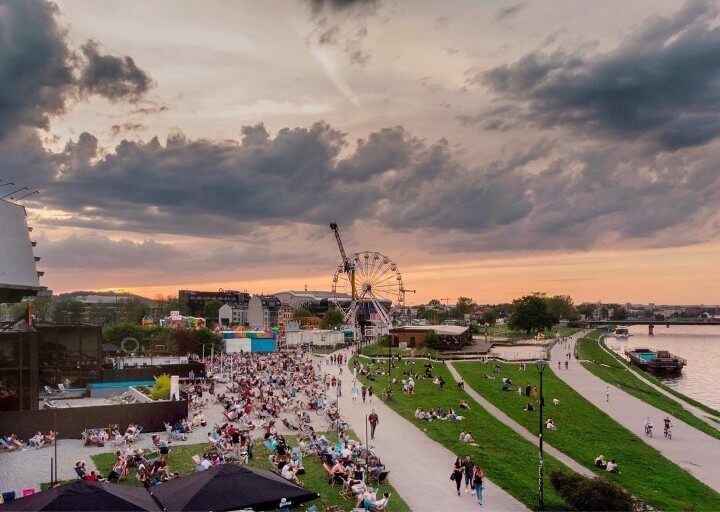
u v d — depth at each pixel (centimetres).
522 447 5994
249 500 2811
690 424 8850
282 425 6406
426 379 10619
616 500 3938
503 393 9731
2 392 6469
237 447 5138
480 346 19125
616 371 15625
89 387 8650
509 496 4166
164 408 6178
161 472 4162
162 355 13412
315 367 12394
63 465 4791
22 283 7131
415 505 3862
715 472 6356
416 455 5144
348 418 6800
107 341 14612
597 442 6975
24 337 6612
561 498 4181
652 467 6144
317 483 4250
